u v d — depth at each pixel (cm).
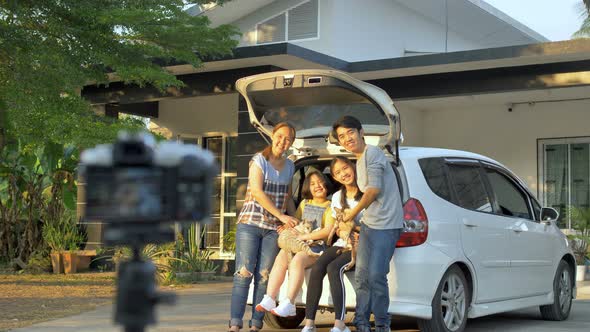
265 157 580
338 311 546
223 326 669
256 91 584
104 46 1006
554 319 749
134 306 119
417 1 1627
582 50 1034
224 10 1548
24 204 1426
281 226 579
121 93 1350
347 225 548
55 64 933
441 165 612
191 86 1270
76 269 1311
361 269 537
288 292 564
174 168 114
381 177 535
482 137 1501
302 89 564
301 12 1506
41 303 859
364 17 1540
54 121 961
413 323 724
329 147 610
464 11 1684
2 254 1408
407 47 1652
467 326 703
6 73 939
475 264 612
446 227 584
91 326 671
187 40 1011
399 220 541
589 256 1273
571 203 1409
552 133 1430
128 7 1016
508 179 707
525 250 691
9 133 1041
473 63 1140
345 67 1213
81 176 116
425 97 1235
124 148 113
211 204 117
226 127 1452
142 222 113
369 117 584
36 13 977
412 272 554
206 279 1173
